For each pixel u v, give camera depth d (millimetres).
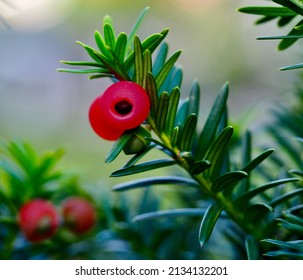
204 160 188
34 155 231
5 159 235
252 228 198
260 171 225
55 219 228
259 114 268
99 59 187
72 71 187
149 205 236
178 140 191
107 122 185
